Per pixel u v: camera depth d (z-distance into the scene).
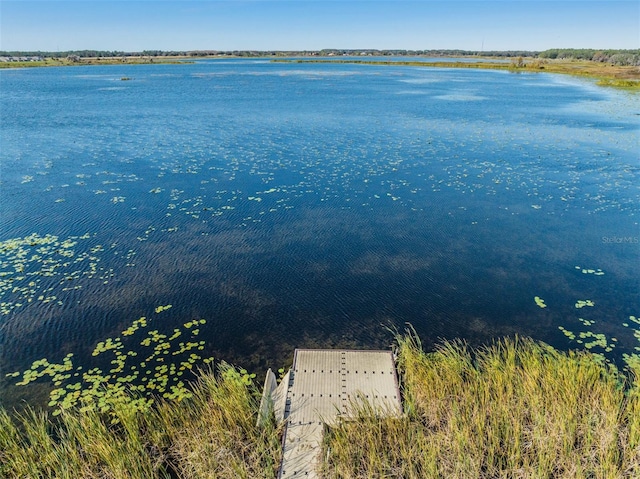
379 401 7.78
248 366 9.07
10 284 11.84
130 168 22.91
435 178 21.36
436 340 9.84
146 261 13.21
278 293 11.67
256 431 7.19
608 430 6.87
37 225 15.63
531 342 9.66
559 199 18.50
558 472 6.39
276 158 24.91
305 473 6.43
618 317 10.59
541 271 12.76
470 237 14.98
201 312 10.83
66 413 7.60
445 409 7.59
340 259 13.47
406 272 12.74
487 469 6.46
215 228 15.61
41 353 9.37
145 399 8.10
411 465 6.44
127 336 9.93
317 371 8.48
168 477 6.56
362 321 10.54
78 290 11.66
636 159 24.56
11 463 6.62
